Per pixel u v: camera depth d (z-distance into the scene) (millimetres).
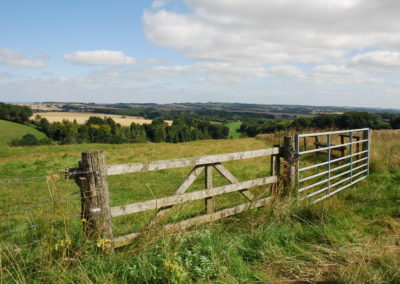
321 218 5148
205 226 4699
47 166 14688
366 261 3898
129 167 3973
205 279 3430
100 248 3709
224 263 3723
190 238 4023
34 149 24984
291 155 5828
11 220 5945
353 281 3361
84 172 3652
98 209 3701
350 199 6863
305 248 4332
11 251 3523
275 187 6000
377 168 9086
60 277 3232
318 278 3576
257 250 4141
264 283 3484
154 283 3283
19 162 15625
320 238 4578
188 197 4668
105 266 3520
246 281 3510
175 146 25031
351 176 7961
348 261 3865
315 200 6160
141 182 10391
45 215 5066
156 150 21094
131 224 5684
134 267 3385
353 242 4488
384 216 5562
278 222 4988
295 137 5941
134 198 8195
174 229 4352
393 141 14117
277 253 4113
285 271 3748
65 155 17969
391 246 4289
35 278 3268
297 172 6000
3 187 9711
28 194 8586
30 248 3715
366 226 5133
